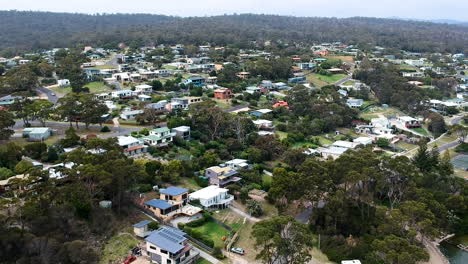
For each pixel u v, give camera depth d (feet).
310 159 337.52
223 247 262.47
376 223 292.40
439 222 296.10
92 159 280.51
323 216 298.15
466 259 280.51
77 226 248.73
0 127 353.10
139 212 286.46
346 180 303.89
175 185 332.80
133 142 375.45
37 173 250.57
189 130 433.89
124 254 243.60
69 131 373.40
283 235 234.38
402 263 220.84
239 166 374.02
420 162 376.27
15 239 218.79
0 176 281.13
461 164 451.94
